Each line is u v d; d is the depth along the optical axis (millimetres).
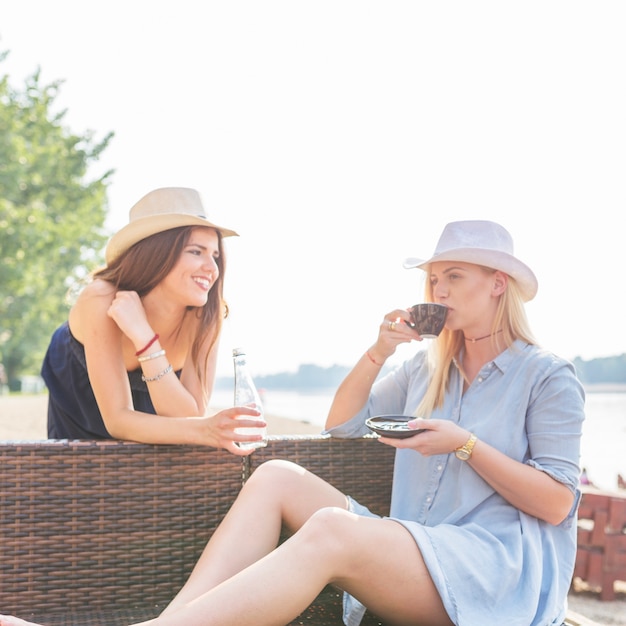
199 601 1422
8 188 19672
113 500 1886
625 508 3568
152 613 1846
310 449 2086
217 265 2326
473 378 1953
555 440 1746
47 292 22766
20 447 1820
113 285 2178
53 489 1841
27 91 21312
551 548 1740
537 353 1848
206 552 1675
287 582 1450
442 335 1992
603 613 3289
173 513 1934
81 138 22312
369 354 2096
